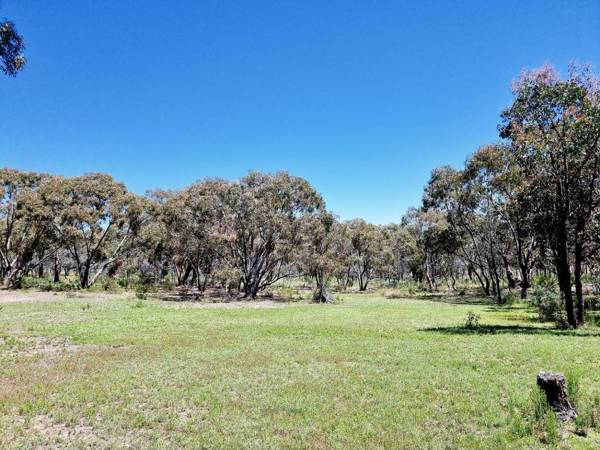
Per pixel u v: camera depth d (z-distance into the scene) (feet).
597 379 32.89
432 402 28.78
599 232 63.67
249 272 144.97
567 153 62.75
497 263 169.89
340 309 104.27
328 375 36.06
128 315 83.61
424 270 241.76
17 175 160.45
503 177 113.60
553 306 76.74
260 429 24.72
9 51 29.17
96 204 159.63
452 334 57.82
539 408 24.45
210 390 31.99
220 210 143.33
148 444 23.02
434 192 151.94
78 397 30.58
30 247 156.97
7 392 31.83
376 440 22.98
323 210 153.48
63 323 70.28
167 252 193.16
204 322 74.02
